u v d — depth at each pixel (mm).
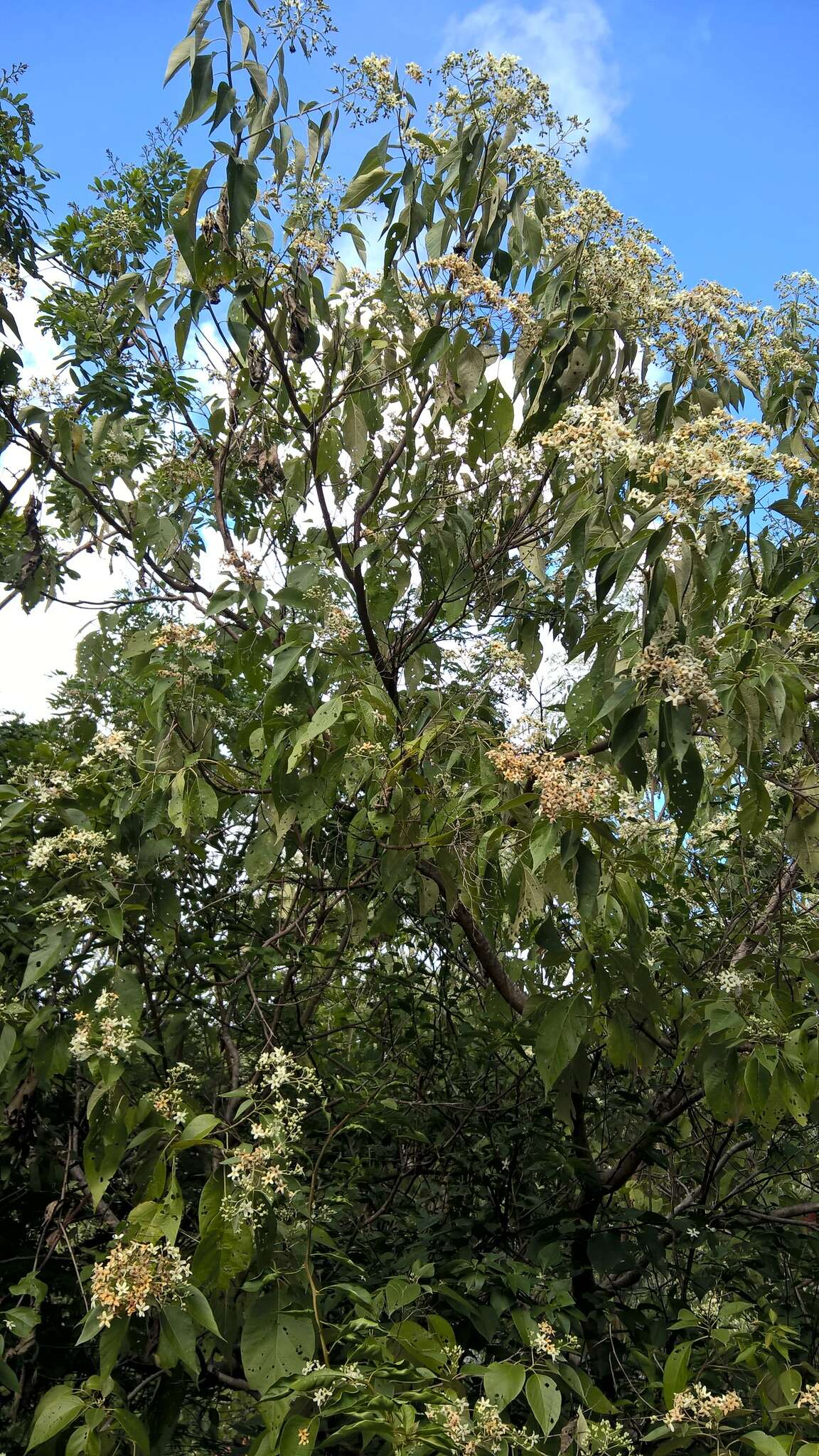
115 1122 2326
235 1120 2242
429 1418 1935
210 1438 3416
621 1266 3297
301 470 3754
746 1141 3777
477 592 3889
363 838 3244
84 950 2756
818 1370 2721
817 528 2551
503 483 3703
